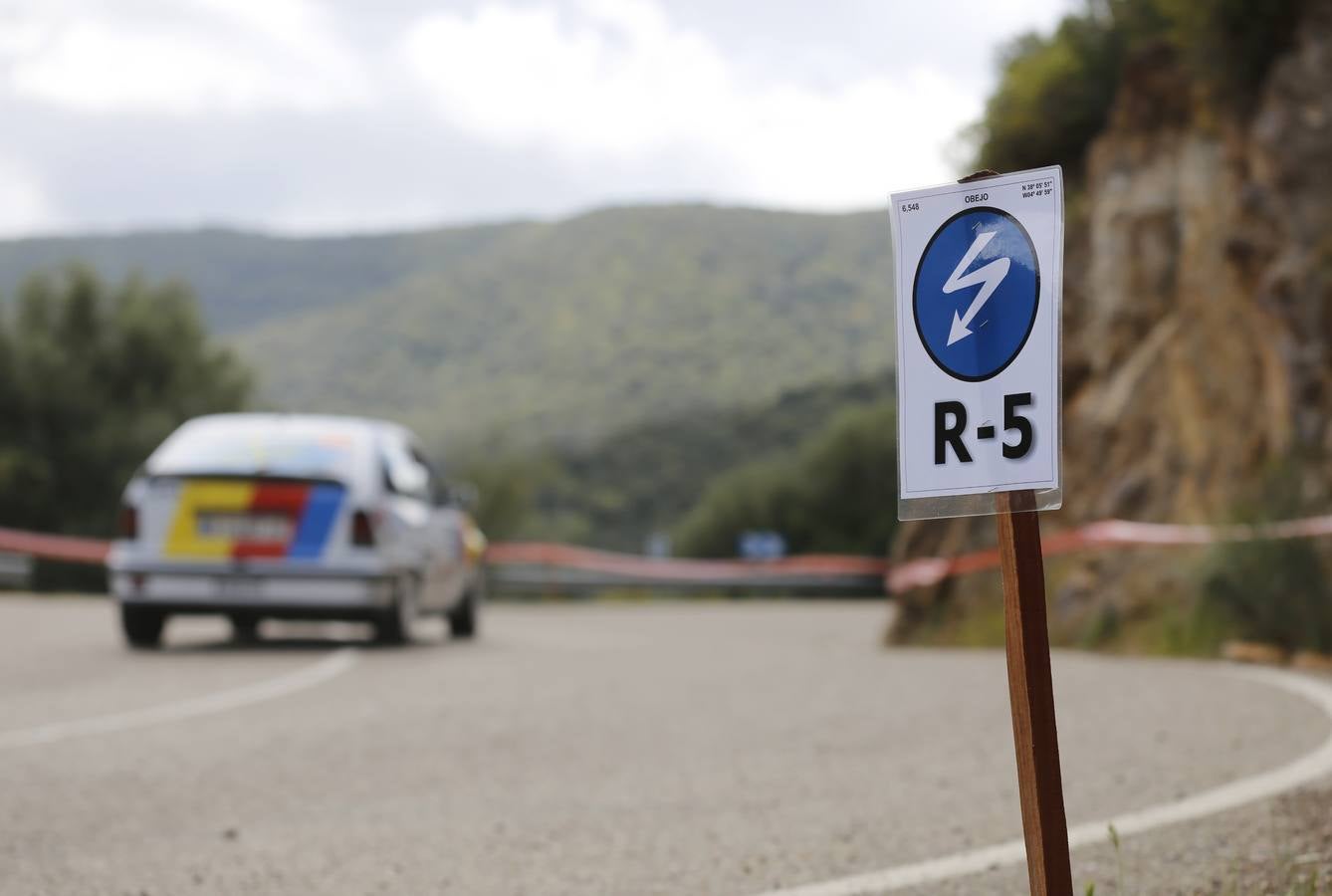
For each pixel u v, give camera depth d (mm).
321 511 12750
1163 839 4832
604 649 14109
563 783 6449
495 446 50594
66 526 43438
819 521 52469
